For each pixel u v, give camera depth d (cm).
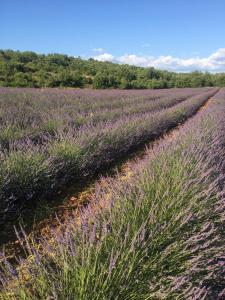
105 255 275
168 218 345
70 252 266
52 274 248
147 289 260
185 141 657
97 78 5653
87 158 692
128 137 933
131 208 349
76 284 244
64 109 1371
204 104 2770
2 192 487
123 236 306
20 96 1911
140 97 2655
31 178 545
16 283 243
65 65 8012
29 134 843
